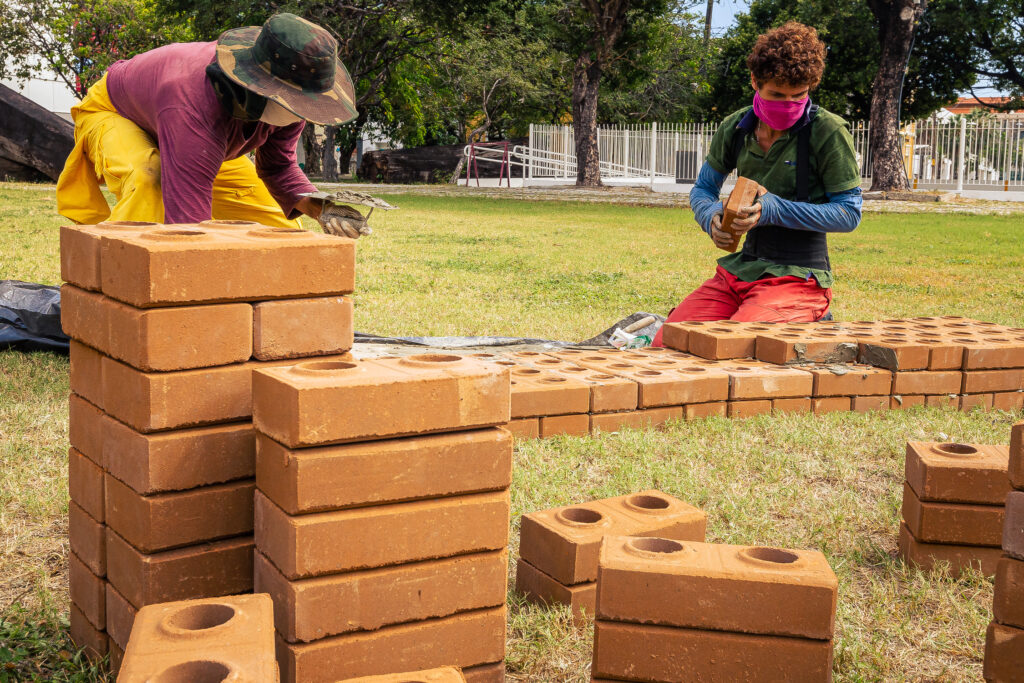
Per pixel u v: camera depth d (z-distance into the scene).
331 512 1.99
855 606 2.77
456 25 28.97
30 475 3.60
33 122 22.91
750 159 5.52
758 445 4.26
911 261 12.95
